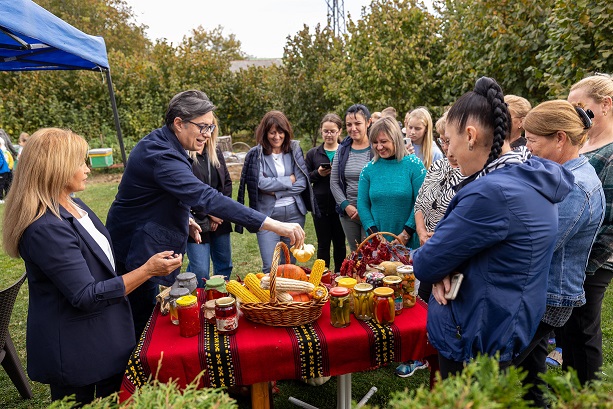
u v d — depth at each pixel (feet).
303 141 57.88
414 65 30.45
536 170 4.28
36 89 47.06
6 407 8.84
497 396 2.45
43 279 5.47
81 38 12.36
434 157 12.46
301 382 9.21
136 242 7.34
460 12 24.41
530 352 5.94
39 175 5.24
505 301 4.29
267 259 11.51
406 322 6.43
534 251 4.21
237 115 57.52
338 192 11.92
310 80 44.04
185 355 5.83
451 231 4.30
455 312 4.61
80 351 5.55
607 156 6.59
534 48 17.39
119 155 47.01
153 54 56.29
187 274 7.38
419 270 4.67
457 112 4.55
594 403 2.42
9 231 5.26
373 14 32.37
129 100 49.14
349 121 11.69
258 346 5.93
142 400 2.85
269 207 11.68
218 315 6.22
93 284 5.45
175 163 6.99
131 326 6.13
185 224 7.64
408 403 2.41
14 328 12.21
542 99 18.78
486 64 19.38
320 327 6.38
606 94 6.80
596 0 13.20
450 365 4.77
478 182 4.25
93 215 6.52
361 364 6.22
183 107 7.06
